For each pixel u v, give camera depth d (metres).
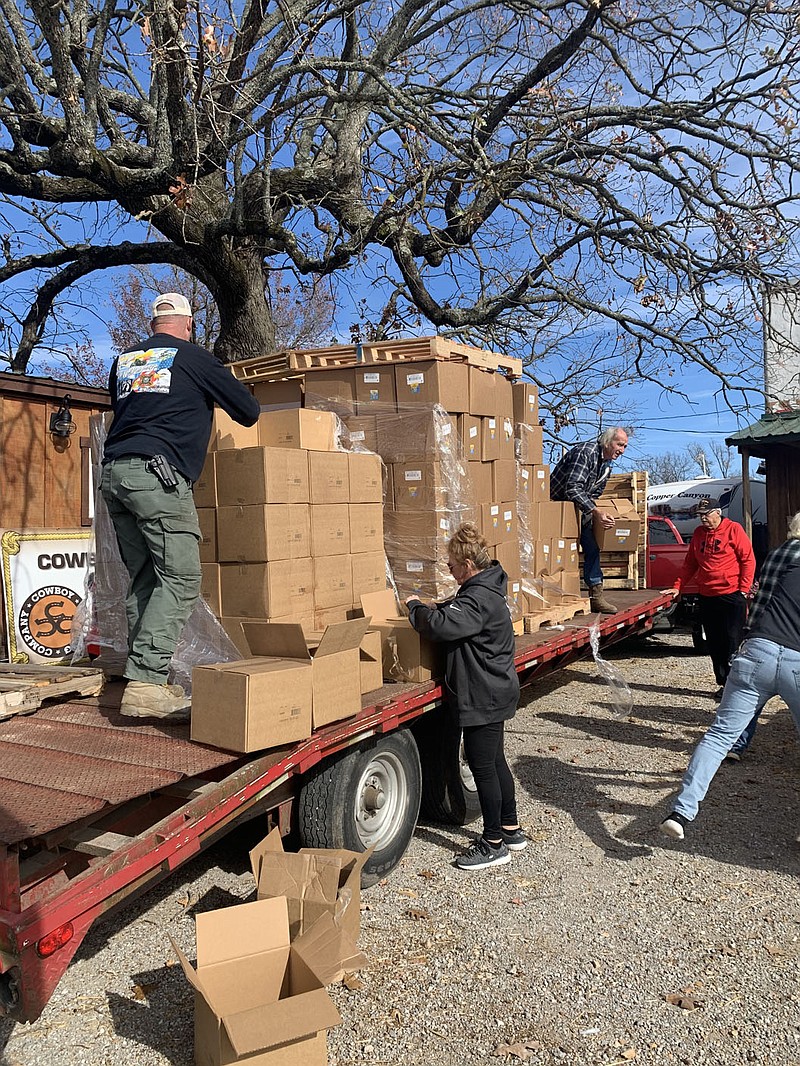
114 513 3.76
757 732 7.12
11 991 2.24
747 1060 2.84
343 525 4.53
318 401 5.35
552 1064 2.82
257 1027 2.37
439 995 3.23
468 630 4.14
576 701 8.23
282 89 8.78
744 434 12.98
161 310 3.98
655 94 8.76
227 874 4.33
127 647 4.48
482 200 9.26
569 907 3.96
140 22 6.57
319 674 3.43
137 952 3.57
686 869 4.39
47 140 7.82
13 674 4.23
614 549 9.08
